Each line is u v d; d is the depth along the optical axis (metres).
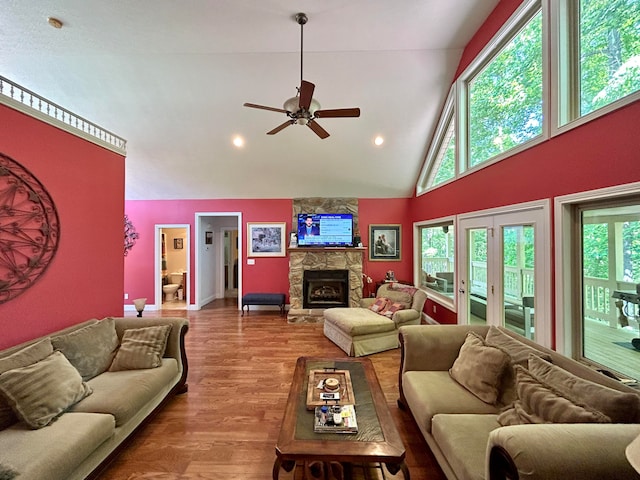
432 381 2.20
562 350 2.20
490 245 3.24
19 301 2.21
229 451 2.02
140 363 2.46
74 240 2.71
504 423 1.62
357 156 5.23
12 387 1.68
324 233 5.92
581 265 2.15
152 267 6.30
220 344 4.19
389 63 3.75
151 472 1.84
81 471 1.63
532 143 2.51
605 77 1.96
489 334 2.35
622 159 1.74
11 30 3.04
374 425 1.67
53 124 2.50
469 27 3.20
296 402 1.91
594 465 1.03
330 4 2.72
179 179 5.74
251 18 2.89
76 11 2.76
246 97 4.17
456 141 3.94
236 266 8.44
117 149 3.31
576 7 2.17
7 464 1.35
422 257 5.83
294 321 5.39
